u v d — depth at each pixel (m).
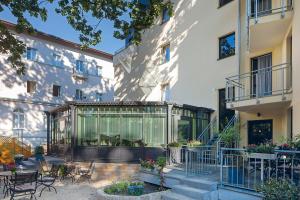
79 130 15.17
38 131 28.27
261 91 11.81
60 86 30.86
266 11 11.39
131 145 14.84
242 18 14.48
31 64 28.41
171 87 19.70
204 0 17.48
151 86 21.39
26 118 27.83
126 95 24.80
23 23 13.20
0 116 26.12
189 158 11.73
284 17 10.16
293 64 9.66
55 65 30.52
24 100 27.70
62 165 13.82
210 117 16.48
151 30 22.09
